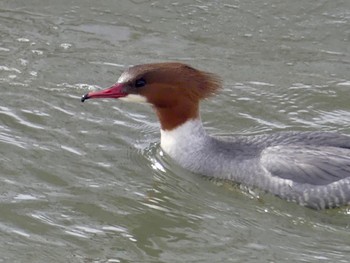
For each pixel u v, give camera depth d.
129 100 13.98
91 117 15.73
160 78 13.89
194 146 14.23
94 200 13.64
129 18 18.81
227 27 18.59
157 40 18.19
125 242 12.77
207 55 17.75
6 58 17.38
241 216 13.36
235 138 14.25
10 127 15.29
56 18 18.73
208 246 12.70
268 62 17.55
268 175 13.52
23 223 13.07
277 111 16.02
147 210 13.48
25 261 12.34
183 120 14.21
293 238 12.84
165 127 14.39
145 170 14.43
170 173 14.30
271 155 13.63
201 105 16.08
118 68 17.22
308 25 18.66
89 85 16.64
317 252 12.52
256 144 14.01
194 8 19.14
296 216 13.30
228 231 13.03
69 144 14.97
